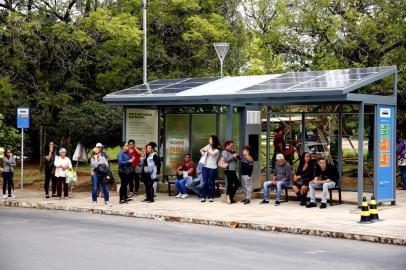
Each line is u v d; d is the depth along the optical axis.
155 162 20.16
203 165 19.12
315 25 26.45
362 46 26.66
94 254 10.77
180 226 14.88
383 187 17.30
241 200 19.25
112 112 25.44
